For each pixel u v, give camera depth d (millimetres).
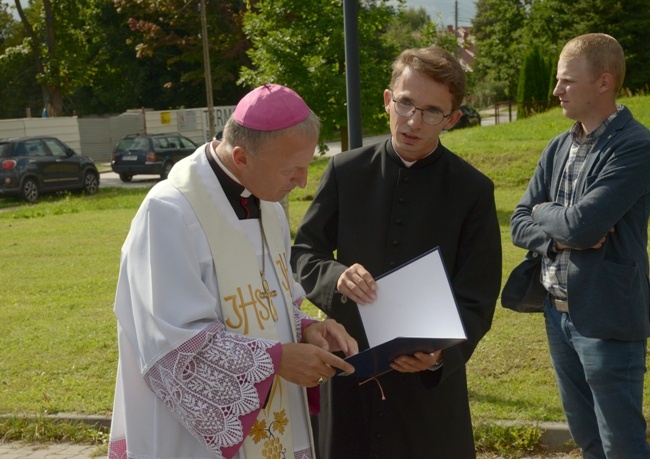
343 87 9477
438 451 2801
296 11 9688
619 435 3096
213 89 41594
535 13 39094
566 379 3385
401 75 2688
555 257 3258
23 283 8945
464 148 18062
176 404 2133
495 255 2811
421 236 2814
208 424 2113
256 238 2391
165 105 46344
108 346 6277
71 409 5125
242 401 2119
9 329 6887
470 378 5191
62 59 42156
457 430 2828
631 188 3035
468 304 2729
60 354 6129
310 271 2809
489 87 61875
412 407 2795
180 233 2199
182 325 2127
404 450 2811
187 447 2246
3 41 54062
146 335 2158
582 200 3080
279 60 9609
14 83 53594
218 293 2273
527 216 3422
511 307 3480
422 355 2387
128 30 45031
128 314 2279
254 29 9977
